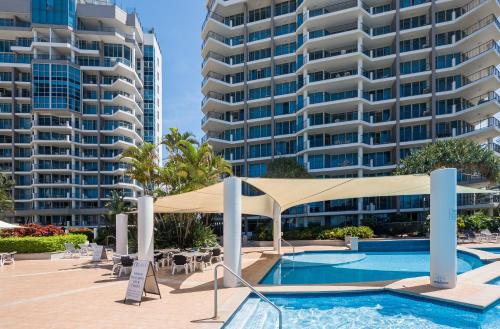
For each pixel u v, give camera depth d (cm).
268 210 2217
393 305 974
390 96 4522
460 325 820
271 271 1559
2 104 6297
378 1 4619
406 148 4328
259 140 5181
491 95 3991
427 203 3978
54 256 2034
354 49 4619
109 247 2798
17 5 6309
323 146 4434
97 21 6731
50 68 6059
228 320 778
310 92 4684
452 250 1042
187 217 2300
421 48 4416
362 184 1440
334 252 2269
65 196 6238
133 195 6688
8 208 4997
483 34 3978
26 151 6378
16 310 850
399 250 2342
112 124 6656
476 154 2948
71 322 746
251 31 5512
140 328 702
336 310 938
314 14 4716
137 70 7919
